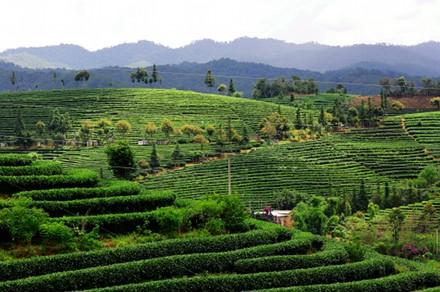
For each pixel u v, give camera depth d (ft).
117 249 175.73
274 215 358.02
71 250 177.88
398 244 289.33
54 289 157.07
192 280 166.71
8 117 619.26
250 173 481.05
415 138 600.80
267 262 184.55
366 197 416.26
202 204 207.62
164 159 498.69
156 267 172.45
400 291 185.16
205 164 499.92
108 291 155.74
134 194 218.59
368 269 191.93
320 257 192.34
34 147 510.17
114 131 581.53
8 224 175.11
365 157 539.29
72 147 516.32
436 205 403.54
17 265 160.76
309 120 641.40
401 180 482.28
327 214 362.53
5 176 206.59
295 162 516.32
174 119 648.38
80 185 217.36
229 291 170.19
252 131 627.87
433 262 270.46
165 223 199.41
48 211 193.88
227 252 185.37
